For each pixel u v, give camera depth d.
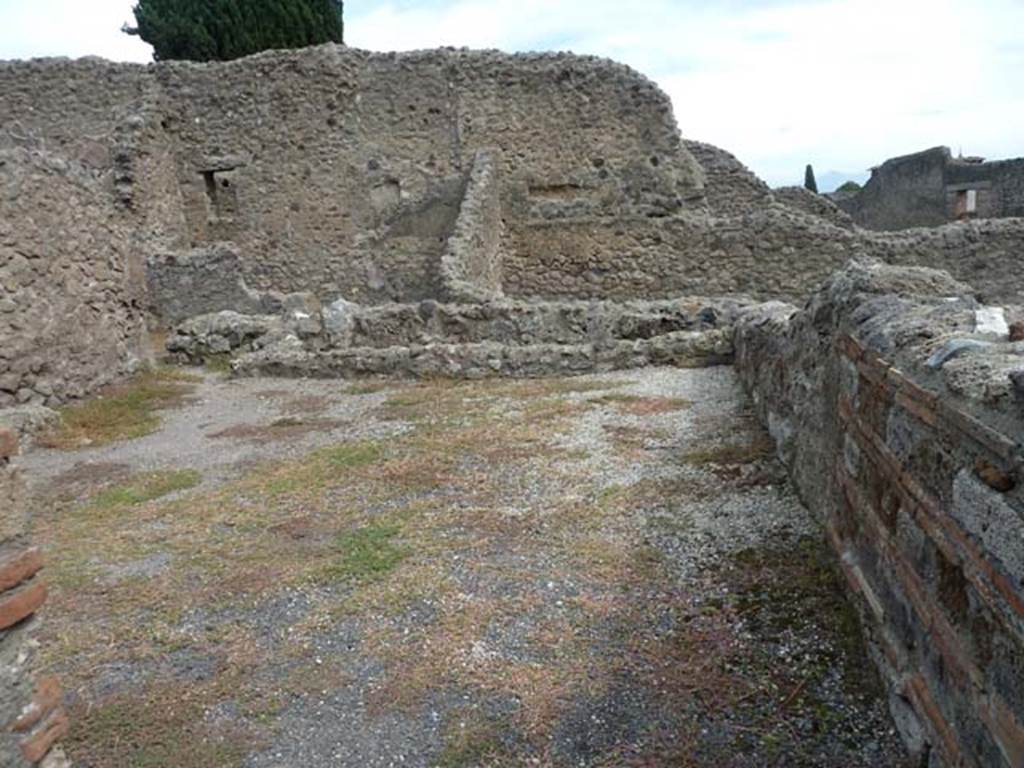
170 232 14.57
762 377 5.89
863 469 2.95
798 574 3.43
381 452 5.69
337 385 8.44
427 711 2.66
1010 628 1.65
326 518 4.43
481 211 13.64
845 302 3.63
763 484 4.55
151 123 14.11
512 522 4.21
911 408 2.31
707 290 14.36
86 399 8.16
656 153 14.75
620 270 14.93
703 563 3.61
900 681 2.39
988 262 12.63
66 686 2.90
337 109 14.82
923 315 2.80
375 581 3.60
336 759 2.46
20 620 1.96
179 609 3.44
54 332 7.96
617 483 4.73
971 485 1.86
